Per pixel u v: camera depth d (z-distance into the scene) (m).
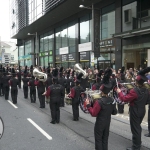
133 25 18.30
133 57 18.30
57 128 7.13
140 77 5.09
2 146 5.53
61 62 31.56
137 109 5.11
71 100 8.27
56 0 24.20
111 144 5.67
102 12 22.19
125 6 19.11
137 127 5.15
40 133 6.60
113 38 20.23
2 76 15.31
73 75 13.28
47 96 7.74
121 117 8.51
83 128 7.12
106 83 4.62
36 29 37.47
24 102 12.41
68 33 29.45
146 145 5.64
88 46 23.72
